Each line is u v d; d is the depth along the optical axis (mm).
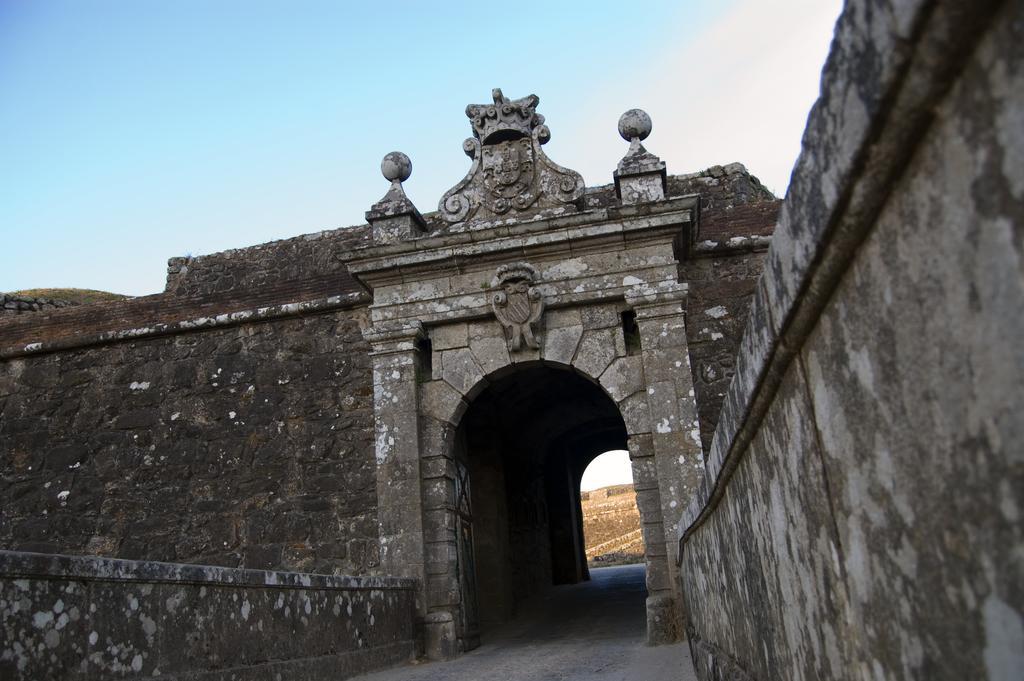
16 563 3432
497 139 10773
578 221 9805
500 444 13281
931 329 1160
